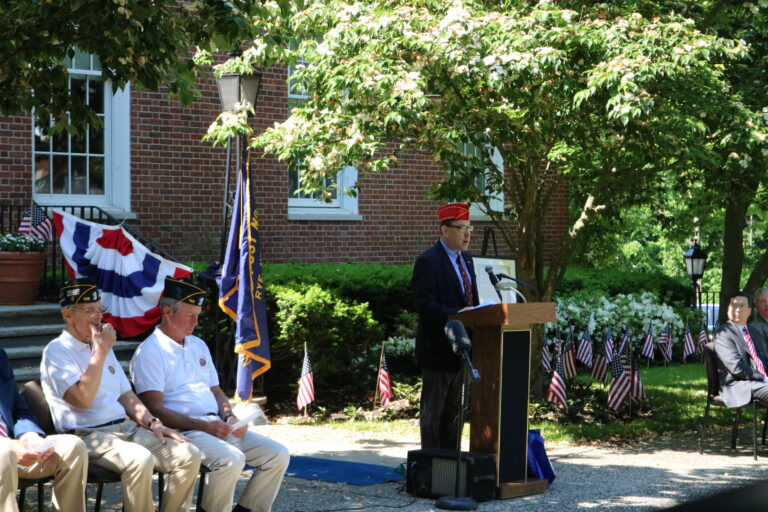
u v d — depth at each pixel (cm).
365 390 1212
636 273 1839
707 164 1017
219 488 562
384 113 909
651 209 1398
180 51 756
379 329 1185
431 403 755
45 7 676
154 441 562
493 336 709
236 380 1097
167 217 1350
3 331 1034
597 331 1540
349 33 902
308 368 1064
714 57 1016
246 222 979
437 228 1642
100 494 564
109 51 714
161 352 600
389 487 734
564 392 1029
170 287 607
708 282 3350
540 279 1113
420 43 860
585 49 887
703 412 1128
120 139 1320
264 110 1428
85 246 1097
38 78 756
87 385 545
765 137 916
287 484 740
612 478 779
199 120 1373
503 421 712
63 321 1109
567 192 1831
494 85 841
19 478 519
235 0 712
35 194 1270
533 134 952
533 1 976
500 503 688
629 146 945
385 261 1581
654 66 843
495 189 1148
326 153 990
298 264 1406
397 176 1595
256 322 973
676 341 1678
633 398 1088
